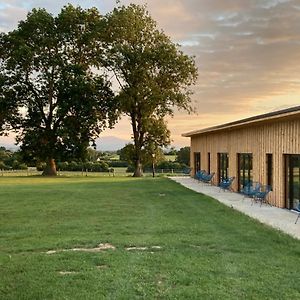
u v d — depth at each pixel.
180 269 7.50
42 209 15.59
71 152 42.03
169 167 50.56
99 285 6.62
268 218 13.72
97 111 41.91
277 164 17.17
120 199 18.95
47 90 42.97
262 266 7.74
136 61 40.78
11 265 7.78
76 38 42.59
